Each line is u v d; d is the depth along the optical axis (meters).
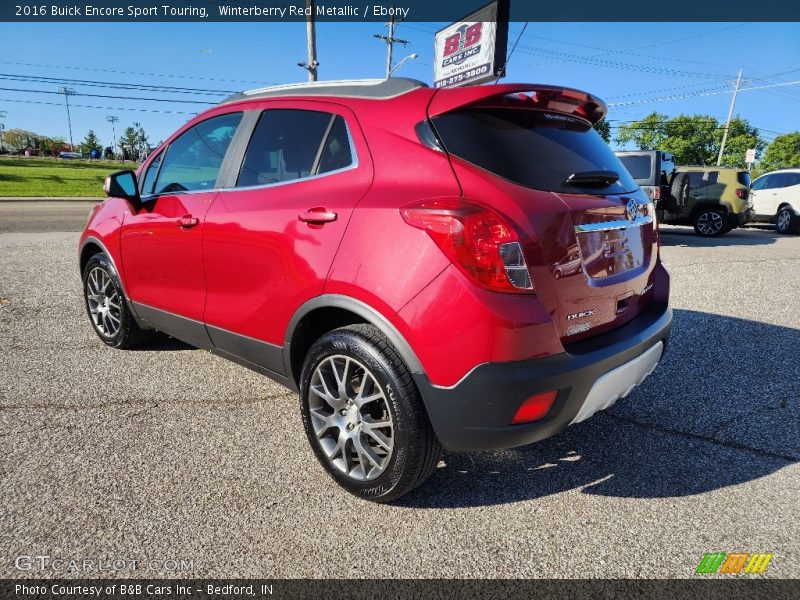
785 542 2.10
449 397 1.97
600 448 2.80
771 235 13.84
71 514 2.17
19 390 3.33
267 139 2.79
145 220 3.35
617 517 2.24
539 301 1.96
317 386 2.39
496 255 1.89
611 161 2.60
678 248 10.37
